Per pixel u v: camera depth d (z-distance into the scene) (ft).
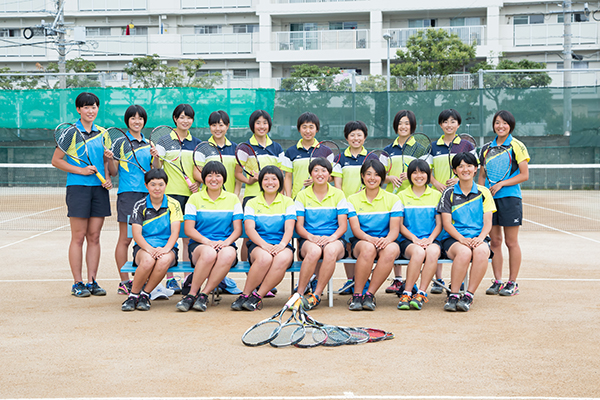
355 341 12.17
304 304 15.43
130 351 11.71
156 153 17.58
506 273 20.93
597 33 90.79
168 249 15.67
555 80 59.36
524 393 9.38
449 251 15.83
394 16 99.19
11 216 40.09
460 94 56.54
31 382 9.95
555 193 56.24
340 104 57.00
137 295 15.65
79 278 17.40
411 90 56.85
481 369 10.53
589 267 21.68
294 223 16.12
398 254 15.55
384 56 94.99
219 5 100.94
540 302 16.16
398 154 18.92
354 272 16.71
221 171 16.06
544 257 24.06
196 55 99.86
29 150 60.59
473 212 16.12
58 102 59.11
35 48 103.35
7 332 13.14
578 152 58.18
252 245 16.05
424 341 12.39
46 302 16.37
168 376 10.23
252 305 15.33
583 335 12.76
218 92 56.65
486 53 92.38
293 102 57.00
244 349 11.87
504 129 17.67
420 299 15.42
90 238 17.74
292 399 9.16
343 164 18.56
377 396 9.26
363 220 16.37
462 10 96.48
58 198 52.54
